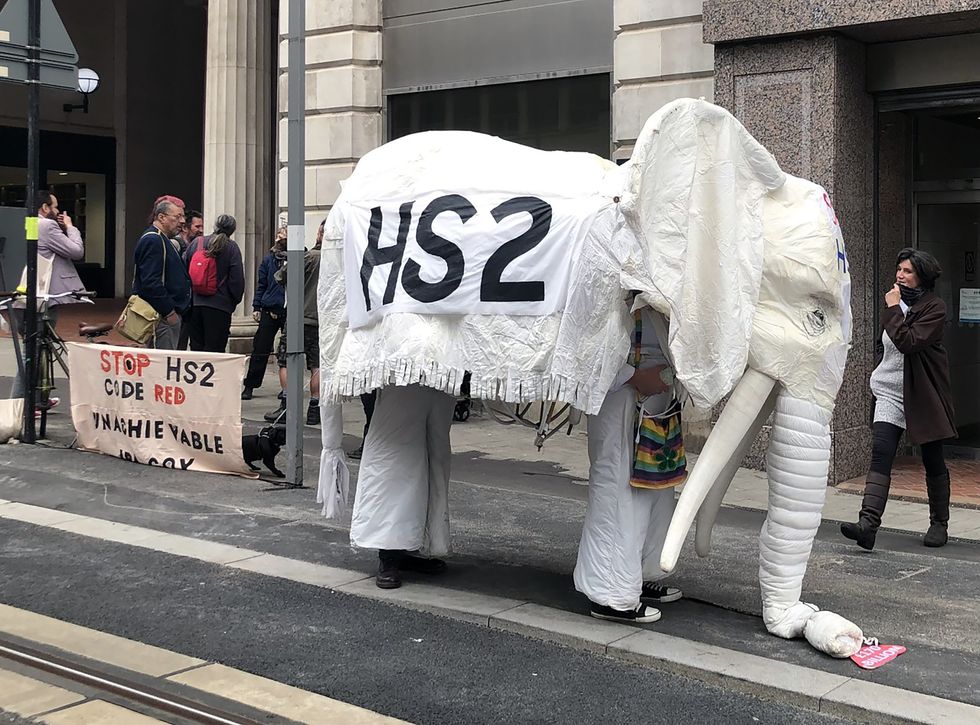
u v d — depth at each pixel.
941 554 7.04
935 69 9.41
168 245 10.23
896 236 10.27
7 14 9.68
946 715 4.38
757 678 4.75
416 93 12.93
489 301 5.36
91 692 4.72
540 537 7.27
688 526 5.02
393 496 5.99
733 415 5.14
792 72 9.47
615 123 11.10
